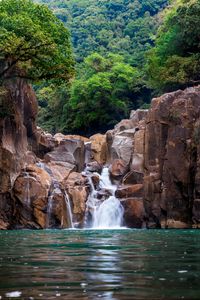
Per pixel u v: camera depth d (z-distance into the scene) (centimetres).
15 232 2309
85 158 3934
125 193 3262
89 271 662
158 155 3209
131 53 8050
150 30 8294
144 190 3228
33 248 1121
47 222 3011
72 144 3731
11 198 3047
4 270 679
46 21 3359
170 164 3084
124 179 3412
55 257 875
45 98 6931
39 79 3434
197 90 3189
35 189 3011
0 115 3156
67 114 6300
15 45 2939
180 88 4722
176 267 699
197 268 684
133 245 1219
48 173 3309
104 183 3547
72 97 6012
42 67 3275
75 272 651
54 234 2028
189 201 3038
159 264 741
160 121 3219
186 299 443
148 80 5594
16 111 3356
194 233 2059
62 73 3375
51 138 3938
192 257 857
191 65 4322
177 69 4381
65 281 569
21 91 3578
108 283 549
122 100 6116
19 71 3438
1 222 2966
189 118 3097
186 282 548
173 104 3156
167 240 1469
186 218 3047
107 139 3919
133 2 9619
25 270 678
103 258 848
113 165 3559
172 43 4806
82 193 3234
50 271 665
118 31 9081
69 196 3184
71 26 9569
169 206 3077
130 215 3184
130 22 8800
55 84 3528
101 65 6625
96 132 6256
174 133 3103
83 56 8425
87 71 6750
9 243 1338
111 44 8438
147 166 3269
